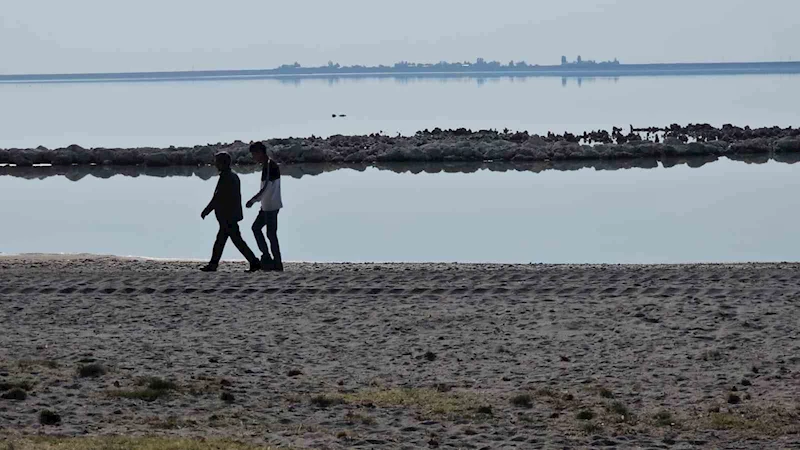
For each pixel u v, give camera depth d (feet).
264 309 192.65
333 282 216.33
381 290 207.72
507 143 624.18
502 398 137.80
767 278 213.46
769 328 171.94
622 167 560.20
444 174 540.11
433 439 119.65
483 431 124.06
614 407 132.16
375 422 127.34
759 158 593.83
